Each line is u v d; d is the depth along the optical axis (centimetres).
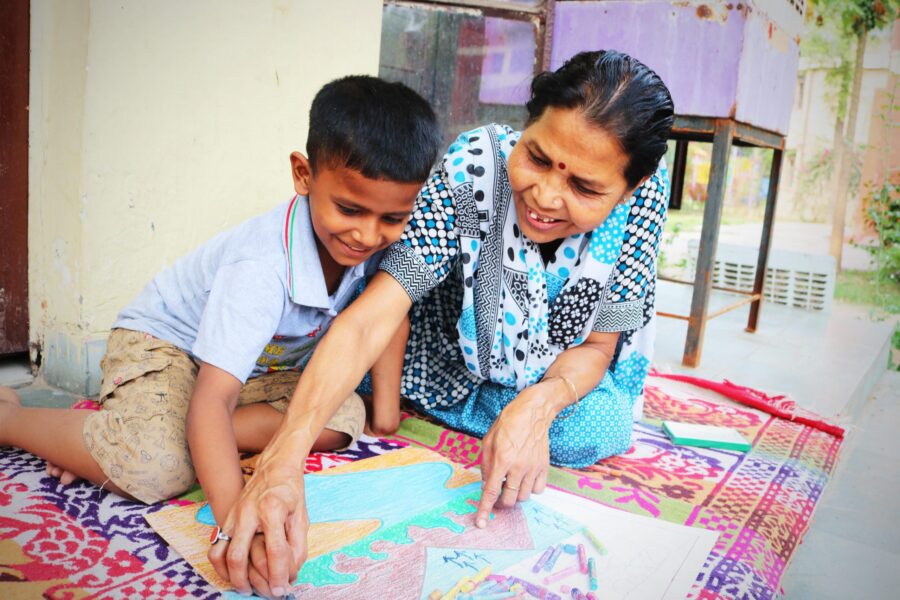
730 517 149
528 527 129
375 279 144
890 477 220
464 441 172
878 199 608
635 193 153
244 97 199
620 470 171
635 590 113
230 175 200
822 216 629
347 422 153
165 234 189
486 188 151
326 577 107
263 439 148
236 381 120
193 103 187
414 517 128
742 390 252
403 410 194
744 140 310
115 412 126
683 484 166
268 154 208
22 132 181
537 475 132
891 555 168
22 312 191
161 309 145
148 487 123
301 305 135
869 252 610
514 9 315
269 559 95
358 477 142
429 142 124
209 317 123
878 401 328
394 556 114
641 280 160
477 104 324
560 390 145
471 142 155
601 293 157
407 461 152
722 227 653
